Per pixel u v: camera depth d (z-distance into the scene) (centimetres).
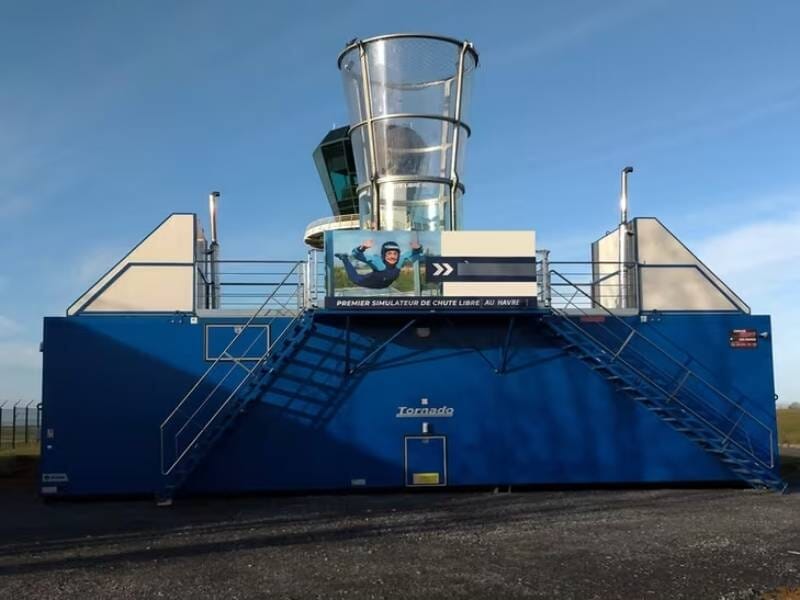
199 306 2252
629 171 2392
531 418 2197
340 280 2108
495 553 1237
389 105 2444
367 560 1187
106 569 1138
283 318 2166
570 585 1027
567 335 2164
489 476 2170
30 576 1099
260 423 2128
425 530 1477
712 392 2262
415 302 2106
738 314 2309
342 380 2162
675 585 1027
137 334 2116
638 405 2225
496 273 2136
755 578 1066
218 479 2100
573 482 2191
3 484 2503
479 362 2203
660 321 2281
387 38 2459
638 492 2147
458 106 2492
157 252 2161
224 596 982
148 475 2072
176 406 2102
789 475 2686
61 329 2089
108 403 2083
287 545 1320
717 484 2262
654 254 2330
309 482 2123
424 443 2166
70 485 2045
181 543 1351
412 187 2412
